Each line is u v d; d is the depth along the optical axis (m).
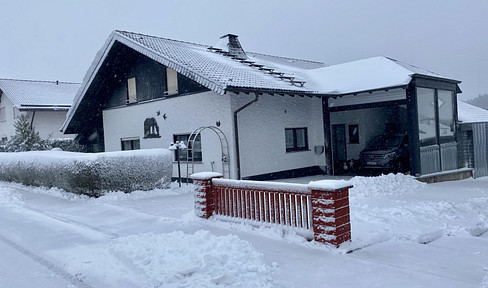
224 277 4.70
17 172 15.06
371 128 19.48
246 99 14.27
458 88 17.41
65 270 5.45
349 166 18.75
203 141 14.64
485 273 5.02
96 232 7.57
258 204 7.15
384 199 10.28
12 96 26.14
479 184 13.88
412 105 14.06
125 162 11.88
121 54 17.56
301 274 4.99
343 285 4.61
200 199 8.09
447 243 6.73
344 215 6.03
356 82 15.87
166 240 6.14
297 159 16.31
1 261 5.97
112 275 5.15
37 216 9.27
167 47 16.45
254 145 14.48
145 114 17.23
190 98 15.07
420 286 4.49
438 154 15.50
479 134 18.12
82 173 11.48
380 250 6.02
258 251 5.90
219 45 19.42
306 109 16.95
